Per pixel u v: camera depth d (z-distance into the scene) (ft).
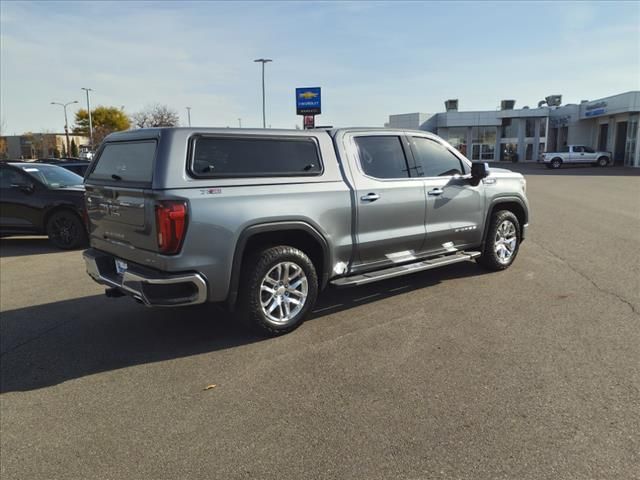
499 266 22.00
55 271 25.13
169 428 10.49
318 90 115.44
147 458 9.50
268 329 14.79
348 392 11.67
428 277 21.48
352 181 16.38
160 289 13.06
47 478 9.04
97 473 9.13
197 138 13.51
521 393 11.32
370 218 16.81
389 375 12.44
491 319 16.11
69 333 16.21
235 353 14.15
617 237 29.99
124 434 10.34
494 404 10.89
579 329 15.06
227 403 11.40
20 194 30.86
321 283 16.20
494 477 8.55
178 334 15.83
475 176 19.70
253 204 14.02
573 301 17.69
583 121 163.02
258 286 14.40
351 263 16.75
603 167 131.95
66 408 11.47
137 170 14.05
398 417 10.53
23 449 9.95
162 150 13.01
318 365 13.15
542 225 35.76
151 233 13.16
